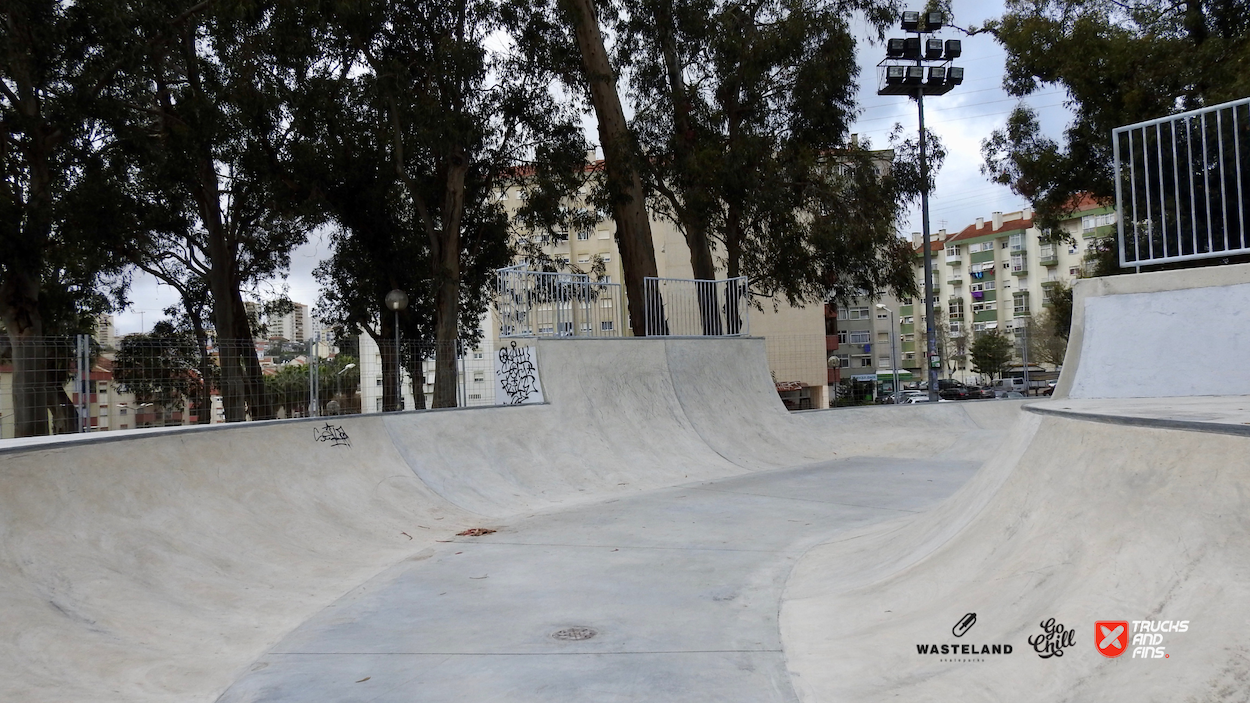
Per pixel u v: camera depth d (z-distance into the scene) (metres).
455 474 10.35
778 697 3.60
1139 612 2.87
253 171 20.56
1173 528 3.04
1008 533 4.25
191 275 27.52
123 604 4.82
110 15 16.88
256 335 28.55
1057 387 7.65
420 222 24.02
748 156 20.36
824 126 21.66
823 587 5.49
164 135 19.89
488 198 24.16
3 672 3.58
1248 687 2.23
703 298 17.58
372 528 8.08
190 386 9.66
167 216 21.98
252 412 10.28
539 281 13.92
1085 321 7.30
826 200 21.77
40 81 16.94
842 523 8.32
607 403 13.55
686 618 5.00
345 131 20.39
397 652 4.47
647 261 19.22
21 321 17.84
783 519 8.62
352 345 11.88
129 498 6.07
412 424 10.62
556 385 13.02
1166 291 6.82
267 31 18.55
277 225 26.33
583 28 19.44
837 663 3.87
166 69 20.22
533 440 11.96
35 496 5.24
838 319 56.31
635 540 7.66
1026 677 3.02
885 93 22.70
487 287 25.47
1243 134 6.92
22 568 4.61
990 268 72.25
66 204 17.95
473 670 4.14
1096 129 21.44
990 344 56.03
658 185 23.05
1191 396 6.22
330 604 5.59
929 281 22.61
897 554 5.63
